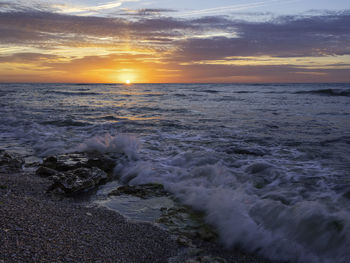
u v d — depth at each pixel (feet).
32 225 11.07
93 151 27.43
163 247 11.31
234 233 12.38
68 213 13.56
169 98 117.08
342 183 17.95
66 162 22.88
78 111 66.28
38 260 8.69
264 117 52.54
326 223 12.35
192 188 17.74
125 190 17.95
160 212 14.82
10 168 21.33
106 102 95.81
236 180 19.30
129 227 12.87
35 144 31.73
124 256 10.29
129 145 27.84
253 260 10.87
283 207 13.97
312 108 66.44
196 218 14.07
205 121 48.80
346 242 11.21
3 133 38.01
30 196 15.75
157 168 22.31
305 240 11.74
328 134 35.45
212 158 24.57
